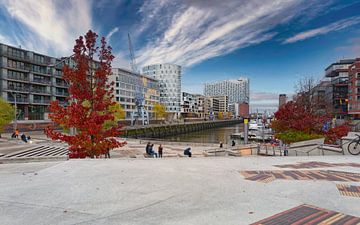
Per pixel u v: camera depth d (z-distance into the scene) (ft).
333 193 16.78
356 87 181.16
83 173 22.61
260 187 18.24
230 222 11.76
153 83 457.27
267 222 11.80
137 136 244.22
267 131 261.65
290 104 88.43
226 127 492.95
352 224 11.64
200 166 27.35
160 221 11.85
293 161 32.58
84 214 12.69
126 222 11.71
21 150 80.23
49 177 20.90
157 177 21.21
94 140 41.81
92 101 42.91
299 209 13.64
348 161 32.83
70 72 41.91
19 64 204.44
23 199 15.01
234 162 31.09
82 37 42.73
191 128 377.30
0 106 126.41
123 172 23.21
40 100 220.84
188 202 14.70
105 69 43.47
